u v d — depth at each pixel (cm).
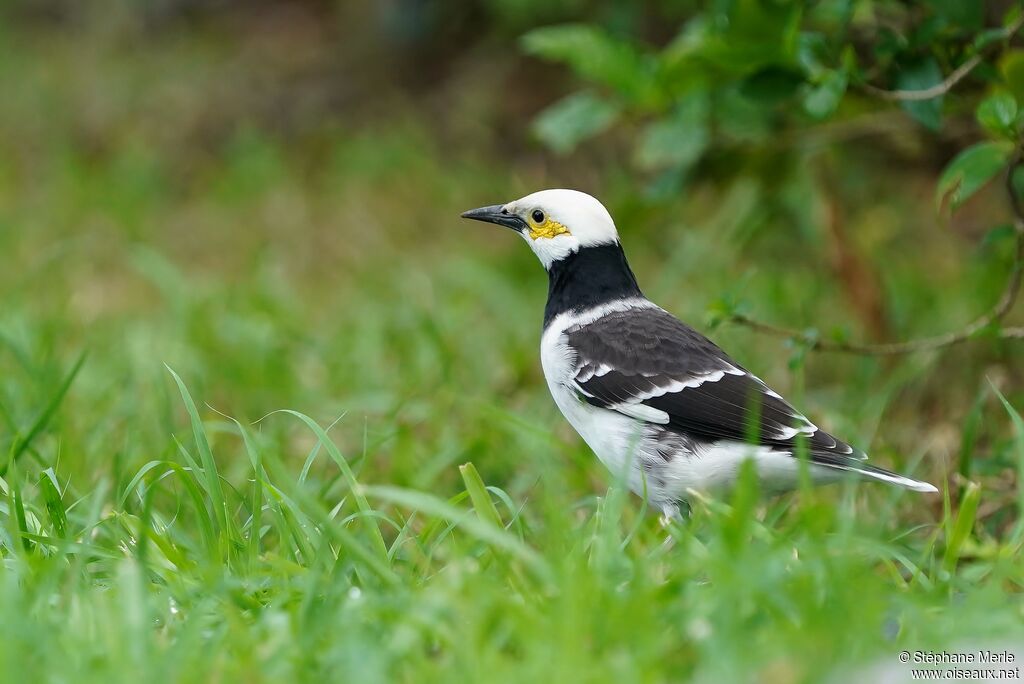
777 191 1428
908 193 1680
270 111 2203
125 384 1259
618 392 941
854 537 780
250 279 1628
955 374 1305
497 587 718
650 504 955
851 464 879
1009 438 1102
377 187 1984
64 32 2498
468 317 1528
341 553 776
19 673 605
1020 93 1026
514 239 1794
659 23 1886
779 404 914
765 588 664
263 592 755
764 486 920
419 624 645
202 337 1445
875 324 1341
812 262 1593
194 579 750
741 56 1111
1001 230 1041
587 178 1906
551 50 1276
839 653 636
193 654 649
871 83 1183
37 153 2128
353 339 1447
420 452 1166
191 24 2462
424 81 2233
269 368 1358
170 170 2083
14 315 1385
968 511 806
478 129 2089
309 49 2330
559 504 916
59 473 990
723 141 1327
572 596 638
